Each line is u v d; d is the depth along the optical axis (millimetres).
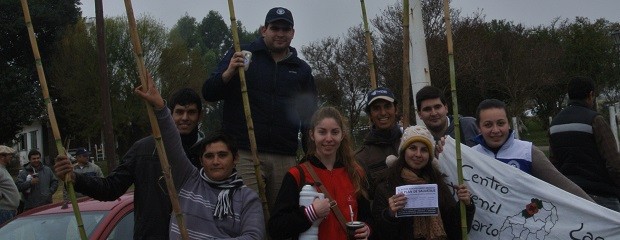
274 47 4867
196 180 4145
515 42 30891
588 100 5824
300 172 4152
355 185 4203
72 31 37750
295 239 4129
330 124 4145
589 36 35938
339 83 29562
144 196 4410
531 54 30672
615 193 5629
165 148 3910
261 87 4844
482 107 4633
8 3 34156
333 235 4078
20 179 11664
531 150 4598
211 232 3994
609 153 5500
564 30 36906
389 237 4098
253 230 3967
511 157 4586
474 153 4496
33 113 36406
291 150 4984
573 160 5668
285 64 4953
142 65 3668
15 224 6078
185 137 4695
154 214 4363
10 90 35219
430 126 4938
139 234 4387
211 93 4754
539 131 41875
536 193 4402
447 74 27359
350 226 3891
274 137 4859
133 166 4488
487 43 29938
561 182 4504
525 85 30344
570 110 5762
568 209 4367
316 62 30359
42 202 11547
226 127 4914
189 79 40031
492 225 4465
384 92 4879
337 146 4176
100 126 38062
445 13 3979
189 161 4152
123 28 38312
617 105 15555
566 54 35781
